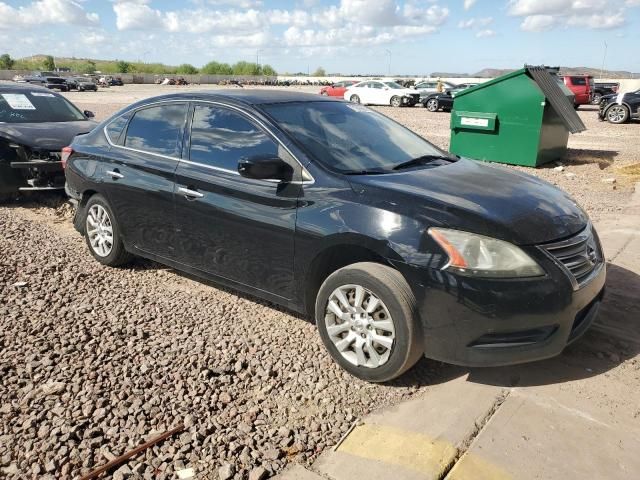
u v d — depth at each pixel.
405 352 3.23
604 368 3.58
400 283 3.22
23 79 46.41
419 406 3.22
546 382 3.43
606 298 4.57
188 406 3.22
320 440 2.96
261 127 4.04
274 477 2.67
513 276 3.06
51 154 7.59
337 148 3.96
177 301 4.71
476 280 3.04
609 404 3.20
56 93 9.45
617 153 12.98
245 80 86.12
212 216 4.16
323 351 3.87
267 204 3.82
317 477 2.66
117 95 38.62
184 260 4.58
